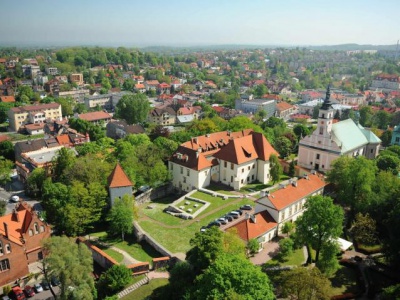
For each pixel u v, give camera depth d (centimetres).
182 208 10550
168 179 12256
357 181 9144
